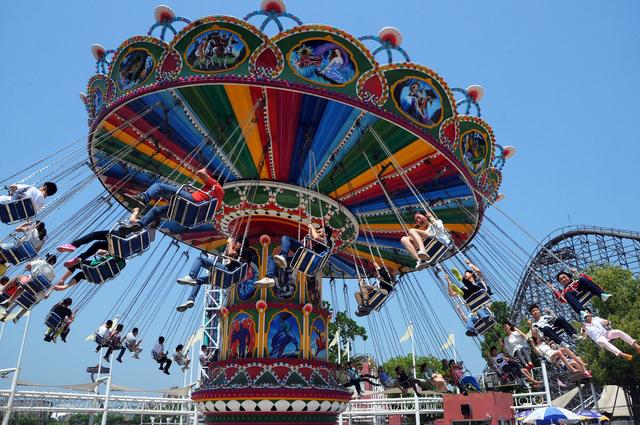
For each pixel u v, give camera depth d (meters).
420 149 12.38
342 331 36.31
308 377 12.84
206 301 30.58
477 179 13.23
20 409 19.28
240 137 12.22
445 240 10.16
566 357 11.93
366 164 13.02
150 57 10.83
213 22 10.19
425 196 14.20
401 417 36.34
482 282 12.17
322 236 11.08
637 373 27.20
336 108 11.25
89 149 13.04
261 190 13.45
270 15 10.69
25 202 9.52
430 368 17.48
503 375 14.31
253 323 13.23
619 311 28.89
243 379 12.61
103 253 9.80
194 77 10.53
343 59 10.48
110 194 13.66
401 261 17.83
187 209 8.77
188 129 12.23
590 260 38.59
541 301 37.25
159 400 22.88
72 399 21.09
